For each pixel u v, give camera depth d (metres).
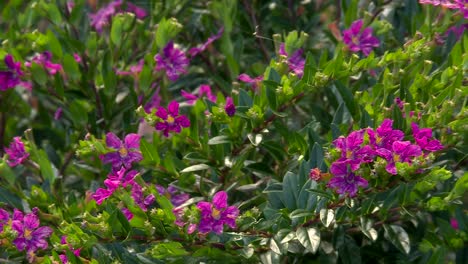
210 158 3.62
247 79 3.93
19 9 4.79
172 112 3.46
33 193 3.67
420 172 2.99
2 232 3.28
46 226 3.45
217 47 4.78
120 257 3.33
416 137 3.09
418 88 3.57
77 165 4.15
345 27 4.25
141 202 3.22
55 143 5.02
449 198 3.17
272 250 3.26
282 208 3.36
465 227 3.57
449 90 3.38
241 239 3.23
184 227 3.11
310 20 4.85
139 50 4.50
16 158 3.95
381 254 3.75
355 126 3.53
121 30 4.14
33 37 4.10
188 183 3.66
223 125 3.66
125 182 3.26
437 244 3.74
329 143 3.48
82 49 4.25
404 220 3.54
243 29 4.84
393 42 4.51
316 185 3.18
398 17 4.64
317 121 3.93
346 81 3.85
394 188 3.16
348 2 4.56
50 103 5.26
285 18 4.86
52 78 4.22
